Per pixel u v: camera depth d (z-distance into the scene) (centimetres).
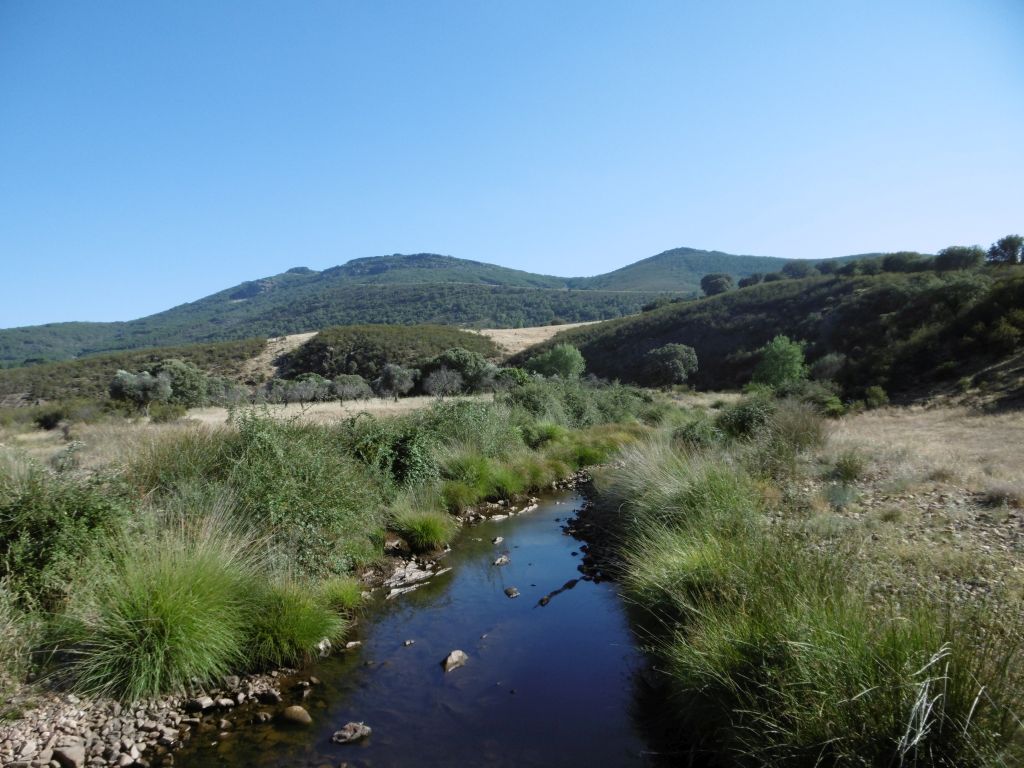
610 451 1464
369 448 907
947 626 290
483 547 815
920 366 2842
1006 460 1087
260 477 662
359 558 692
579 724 404
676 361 4541
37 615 443
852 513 699
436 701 437
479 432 1241
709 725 356
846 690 282
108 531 515
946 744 252
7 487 510
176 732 396
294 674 478
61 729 381
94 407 2364
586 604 611
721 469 728
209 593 476
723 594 418
